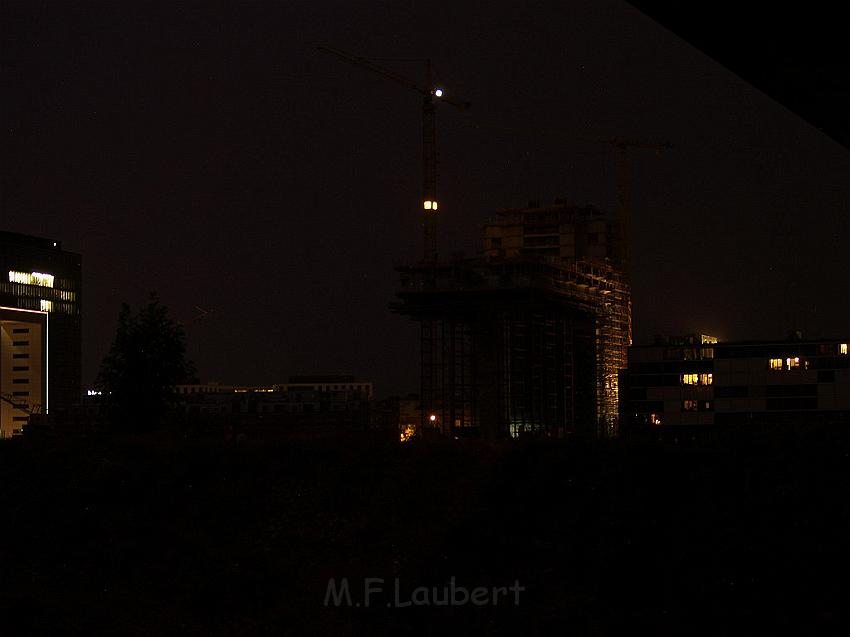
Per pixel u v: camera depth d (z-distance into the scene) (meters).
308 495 38.12
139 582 32.72
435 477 38.06
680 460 34.75
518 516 33.53
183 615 30.11
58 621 29.09
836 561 27.69
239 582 31.56
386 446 40.97
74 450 43.59
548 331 183.12
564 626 26.23
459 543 32.31
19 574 33.62
